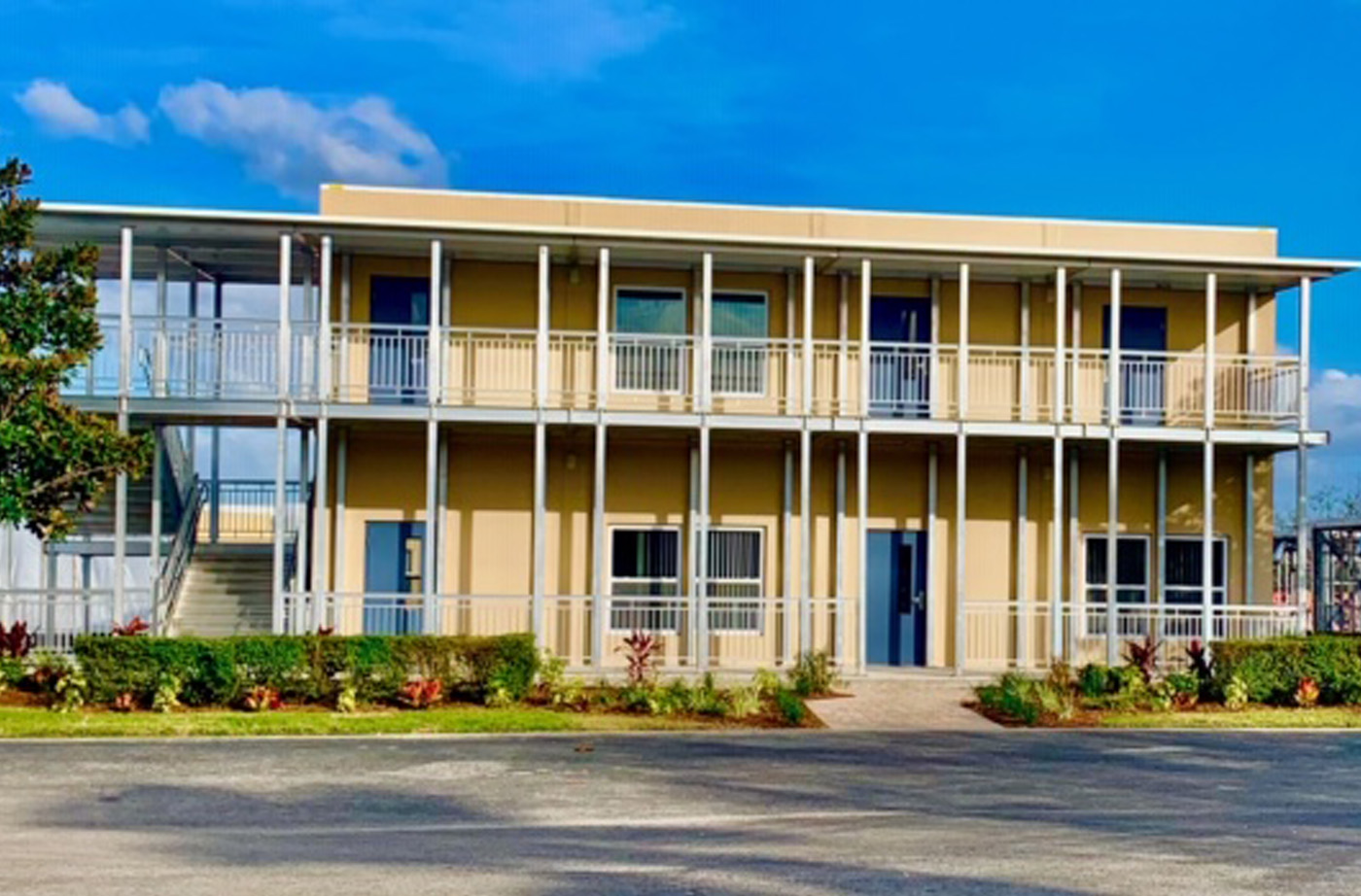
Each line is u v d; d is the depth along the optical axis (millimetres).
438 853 10750
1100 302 26062
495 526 24828
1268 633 24359
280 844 11070
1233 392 25438
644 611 24578
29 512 19797
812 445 25375
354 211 24688
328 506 24547
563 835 11594
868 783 14367
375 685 19891
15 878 9773
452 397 24422
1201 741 17891
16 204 19953
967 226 26000
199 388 22688
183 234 22875
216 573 25016
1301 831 12039
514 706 19766
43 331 19828
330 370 23016
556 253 24078
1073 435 23828
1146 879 10000
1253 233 26406
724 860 10555
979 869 10297
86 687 19062
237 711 18969
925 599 25594
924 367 25000
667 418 22984
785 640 24094
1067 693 20922
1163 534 25953
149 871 10023
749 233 25578
